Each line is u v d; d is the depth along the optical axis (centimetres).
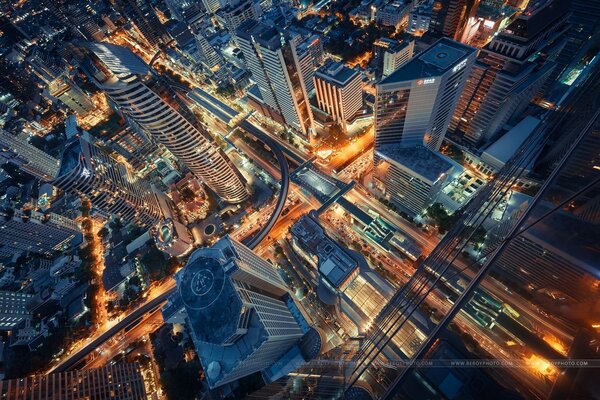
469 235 10406
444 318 6550
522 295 6412
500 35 17088
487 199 11456
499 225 9356
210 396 18462
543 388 4431
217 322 11981
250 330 12656
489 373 5138
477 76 18812
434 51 15212
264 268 17400
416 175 17850
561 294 5397
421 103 15675
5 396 14512
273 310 15112
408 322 9519
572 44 19500
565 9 16450
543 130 12562
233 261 12781
